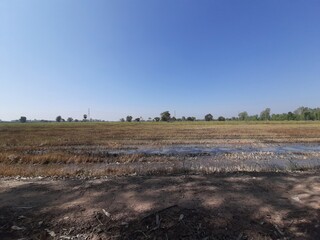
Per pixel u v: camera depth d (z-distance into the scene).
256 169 11.03
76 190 6.73
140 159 15.03
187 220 5.20
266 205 5.82
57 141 25.39
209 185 7.01
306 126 51.53
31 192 6.66
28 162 13.92
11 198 6.29
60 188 6.91
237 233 4.91
